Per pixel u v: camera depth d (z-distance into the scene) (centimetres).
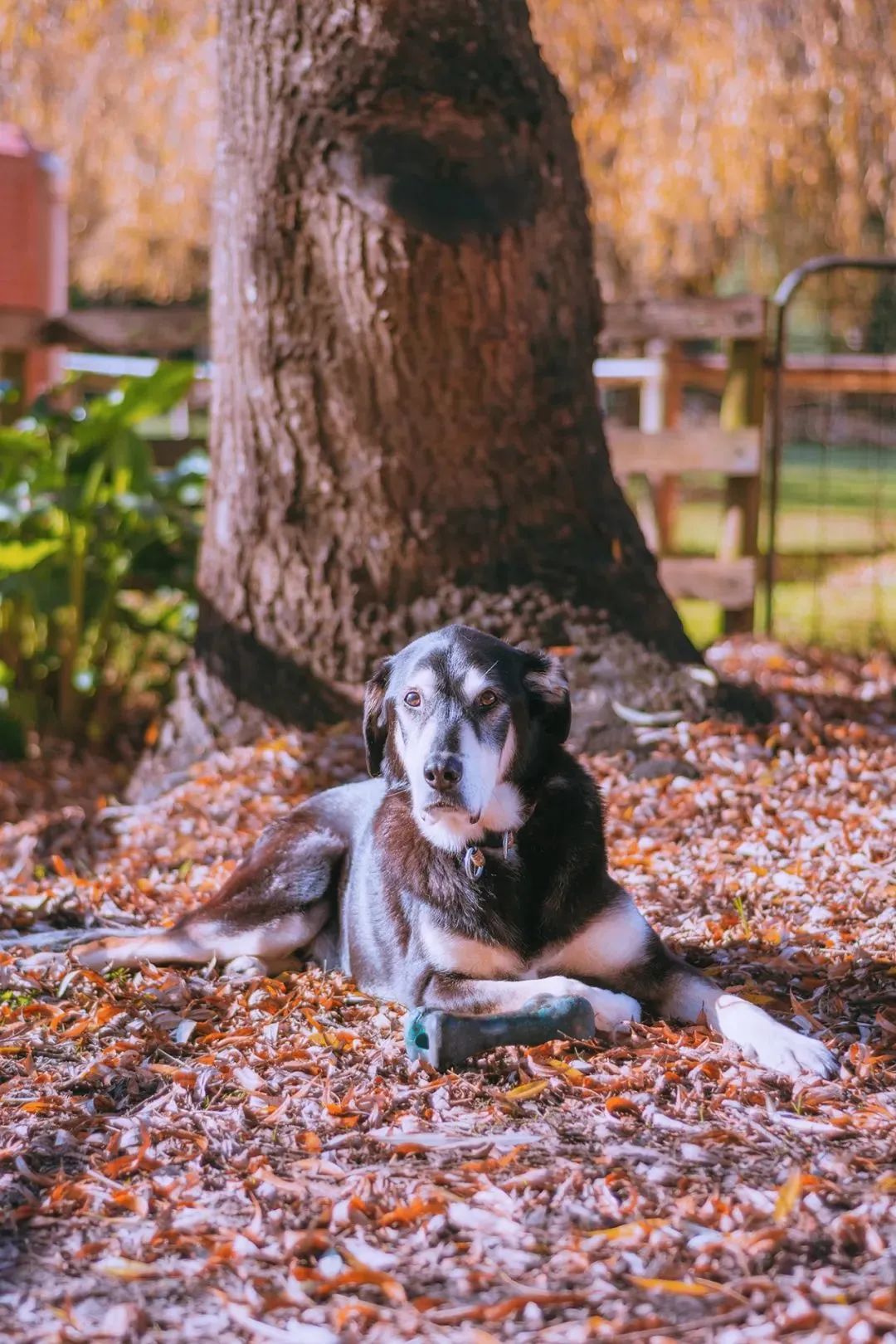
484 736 345
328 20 548
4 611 766
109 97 1292
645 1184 269
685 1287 233
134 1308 233
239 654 602
